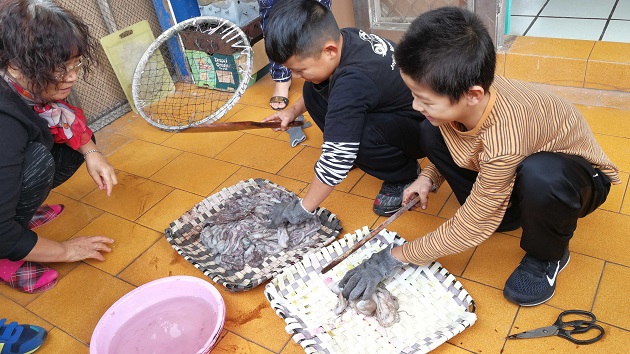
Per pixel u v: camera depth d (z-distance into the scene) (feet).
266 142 7.26
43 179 4.94
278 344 4.46
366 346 4.22
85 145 5.58
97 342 4.39
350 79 4.55
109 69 8.26
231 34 8.04
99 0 7.79
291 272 4.86
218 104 8.39
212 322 4.65
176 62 8.86
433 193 5.87
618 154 5.94
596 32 7.70
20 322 5.01
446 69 3.26
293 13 4.24
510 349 4.12
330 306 4.61
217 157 7.09
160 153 7.36
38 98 4.64
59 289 5.34
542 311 4.39
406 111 5.16
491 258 4.97
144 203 6.41
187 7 8.33
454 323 4.24
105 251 5.73
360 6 8.68
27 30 4.01
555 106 3.82
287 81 7.99
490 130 3.65
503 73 7.64
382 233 5.08
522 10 8.72
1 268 5.24
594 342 4.03
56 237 6.04
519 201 4.06
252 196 5.96
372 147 5.24
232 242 5.32
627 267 4.63
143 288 4.83
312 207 4.99
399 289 4.63
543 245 4.20
